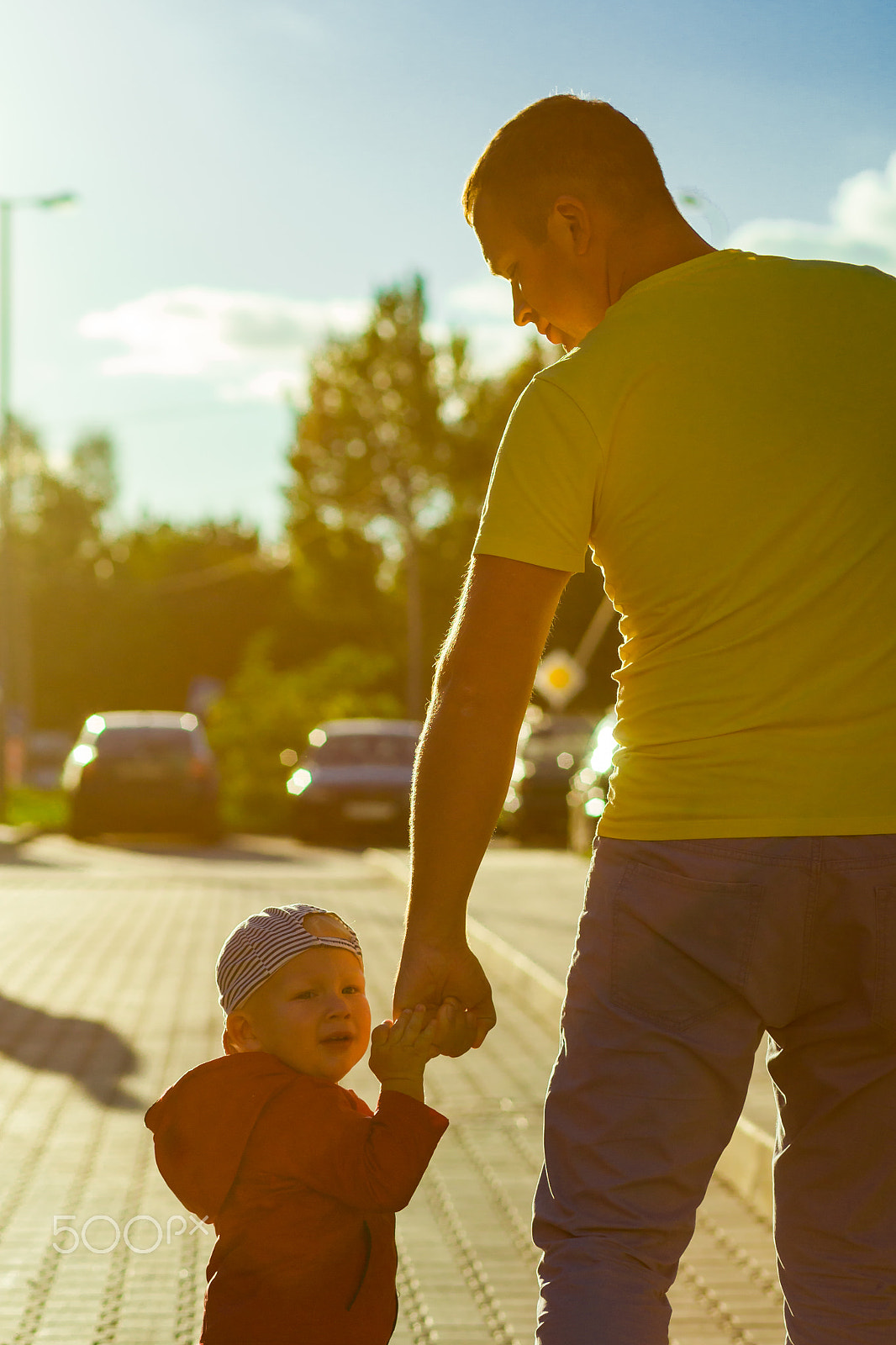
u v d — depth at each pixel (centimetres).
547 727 2622
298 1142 243
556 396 218
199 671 8819
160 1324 398
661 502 214
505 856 2091
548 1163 215
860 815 208
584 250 234
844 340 220
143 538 9400
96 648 8669
